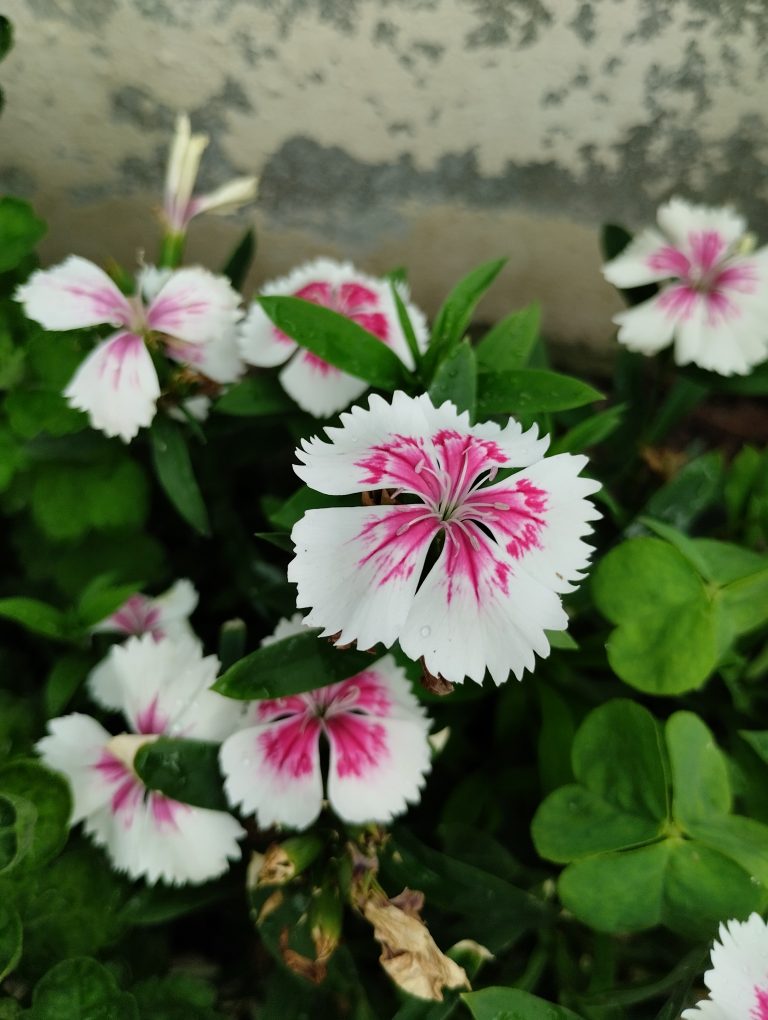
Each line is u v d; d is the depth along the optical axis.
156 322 0.19
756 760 0.19
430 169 0.24
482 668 0.14
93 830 0.17
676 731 0.17
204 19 0.21
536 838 0.17
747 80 0.22
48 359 0.20
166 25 0.21
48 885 0.17
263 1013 0.17
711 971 0.15
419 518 0.15
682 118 0.23
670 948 0.18
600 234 0.25
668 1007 0.16
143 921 0.17
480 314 0.27
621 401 0.23
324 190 0.24
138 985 0.17
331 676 0.16
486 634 0.14
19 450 0.20
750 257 0.21
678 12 0.21
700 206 0.22
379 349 0.18
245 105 0.23
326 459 0.14
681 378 0.23
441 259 0.26
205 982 0.17
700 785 0.17
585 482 0.14
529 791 0.21
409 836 0.18
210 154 0.24
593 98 0.22
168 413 0.20
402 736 0.17
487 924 0.18
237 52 0.22
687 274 0.21
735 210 0.24
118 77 0.22
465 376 0.16
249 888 0.17
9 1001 0.16
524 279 0.26
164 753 0.16
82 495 0.20
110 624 0.20
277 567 0.23
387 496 0.15
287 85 0.22
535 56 0.22
